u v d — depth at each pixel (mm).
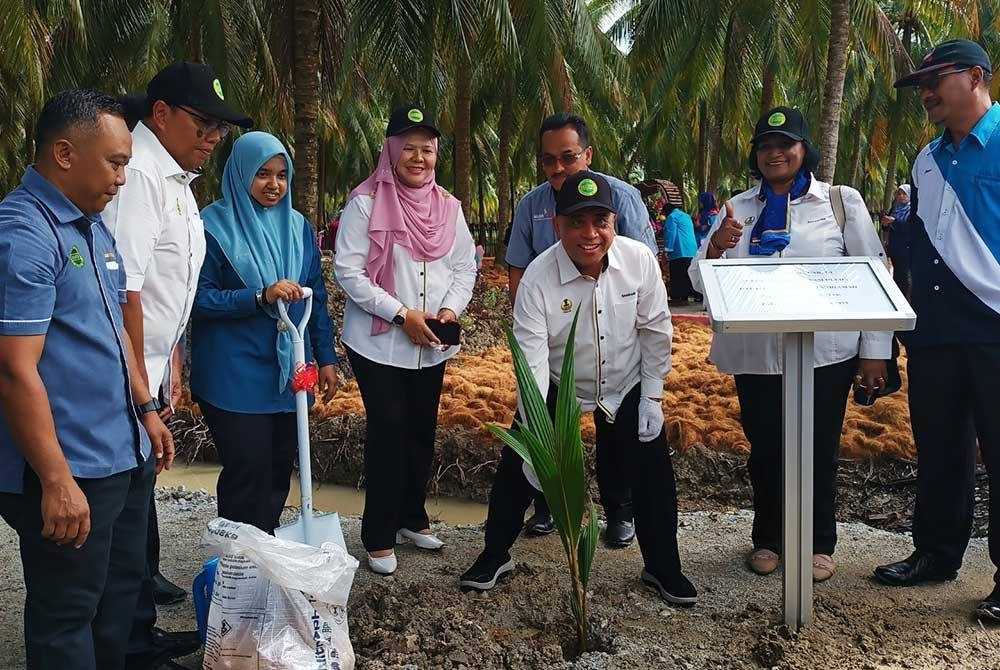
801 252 3467
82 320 2176
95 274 2244
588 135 3861
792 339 2842
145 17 16391
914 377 3436
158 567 3502
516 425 3467
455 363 8789
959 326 3230
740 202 3682
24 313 1993
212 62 12867
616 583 3572
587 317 3283
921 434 3455
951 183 3266
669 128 23406
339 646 2551
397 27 10742
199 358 3314
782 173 3451
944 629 3113
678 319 10961
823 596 3350
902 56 17047
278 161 3295
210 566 2850
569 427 2760
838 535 4152
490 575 3449
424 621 3160
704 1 15484
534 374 3270
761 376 3582
